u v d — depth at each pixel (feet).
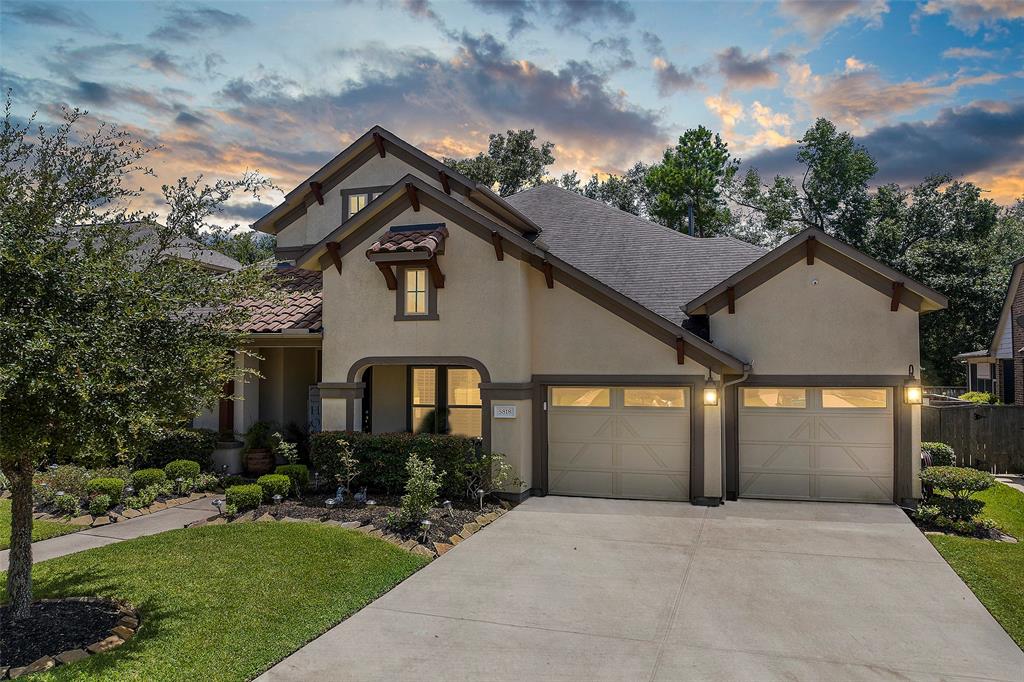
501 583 26.63
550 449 43.98
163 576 25.79
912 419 39.42
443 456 39.96
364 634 21.59
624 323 41.91
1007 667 19.42
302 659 19.69
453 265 42.65
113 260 21.65
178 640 20.15
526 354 42.80
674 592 25.67
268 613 22.50
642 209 174.29
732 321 41.88
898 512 38.40
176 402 20.75
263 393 54.29
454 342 42.50
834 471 41.19
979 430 54.95
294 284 53.42
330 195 56.18
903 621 22.86
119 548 29.45
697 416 40.68
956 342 123.65
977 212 143.84
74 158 21.85
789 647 20.79
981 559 29.84
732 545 31.99
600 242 54.08
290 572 26.58
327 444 41.55
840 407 41.14
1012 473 54.08
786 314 41.09
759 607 24.13
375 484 41.11
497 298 41.78
